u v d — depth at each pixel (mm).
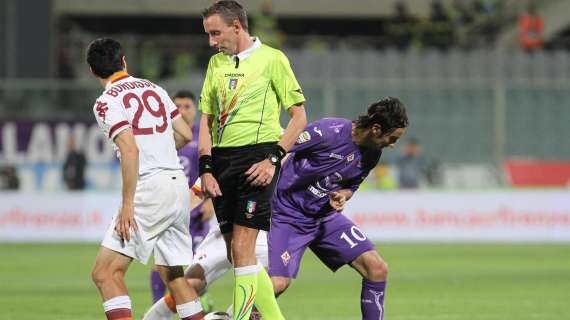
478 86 76812
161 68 84688
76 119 71188
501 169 76688
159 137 23953
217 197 24484
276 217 26812
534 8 94688
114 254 23484
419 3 99125
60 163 71000
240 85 23625
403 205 71625
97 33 99188
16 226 69625
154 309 26234
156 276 31391
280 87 23797
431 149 77938
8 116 70625
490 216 72000
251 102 23672
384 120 25484
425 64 89625
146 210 23578
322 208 26844
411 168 74812
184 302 24750
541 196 72125
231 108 23734
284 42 92375
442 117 77812
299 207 26719
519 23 92625
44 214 69750
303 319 33156
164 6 98188
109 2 97438
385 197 71438
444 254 62000
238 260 24062
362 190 71500
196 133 34094
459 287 43719
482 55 90500
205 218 32844
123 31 99625
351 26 102250
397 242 71188
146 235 23641
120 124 22969
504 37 94312
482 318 33438
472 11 94250
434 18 93250
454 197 71812
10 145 70750
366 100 75562
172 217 23922
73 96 71500
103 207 70375
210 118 24609
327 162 26219
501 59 90188
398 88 75938
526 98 77312
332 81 78250
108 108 23109
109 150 71312
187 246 24609
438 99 77875
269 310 24922
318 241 27281
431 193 71750
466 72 89812
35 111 71062
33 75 82688
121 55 24094
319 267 55906
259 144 23781
